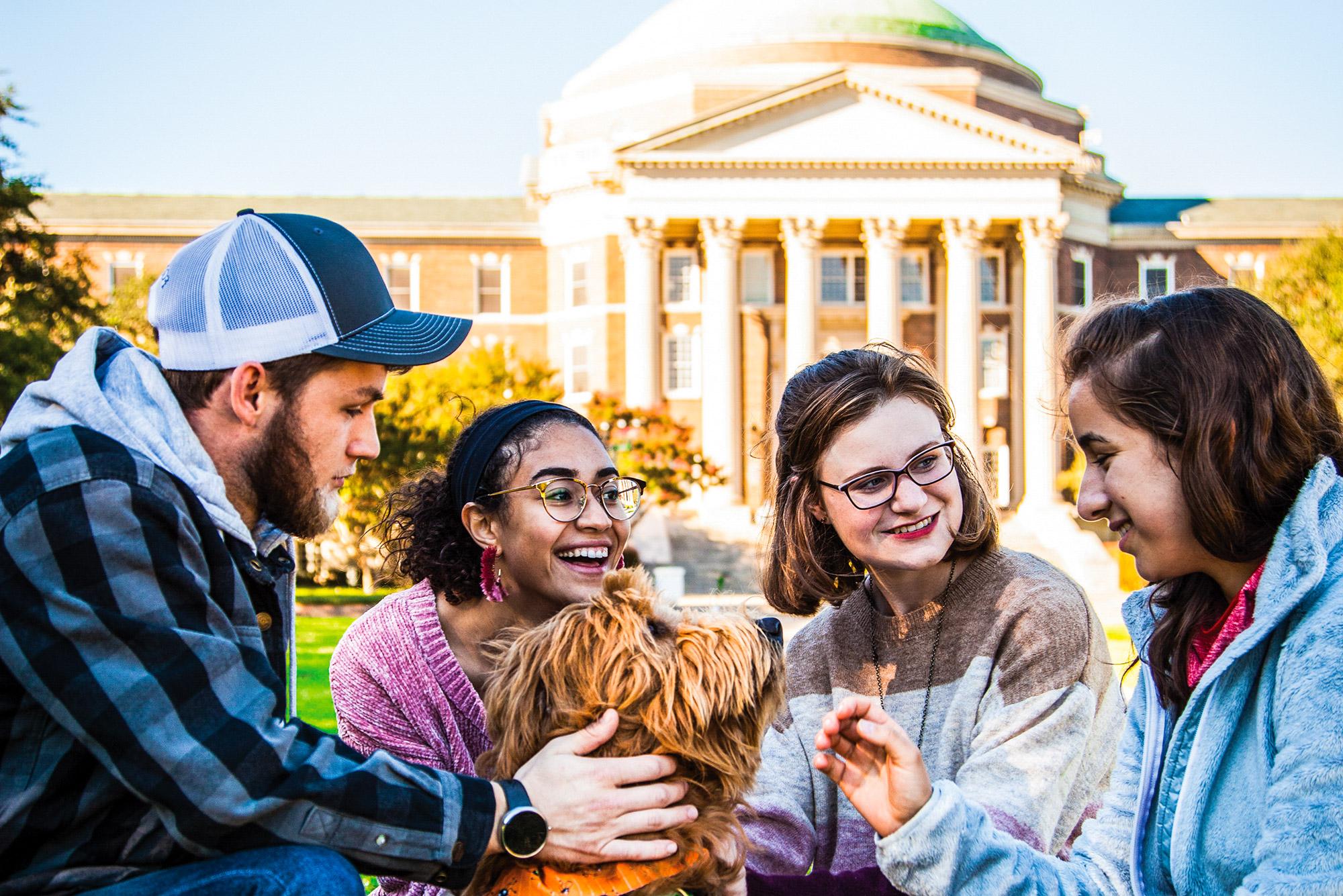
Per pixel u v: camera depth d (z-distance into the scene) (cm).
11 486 222
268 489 258
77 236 4578
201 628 225
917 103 4156
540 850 219
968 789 270
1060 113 5025
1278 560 211
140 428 237
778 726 316
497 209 4953
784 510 313
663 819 217
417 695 316
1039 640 281
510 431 323
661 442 3186
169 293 257
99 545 217
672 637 217
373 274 269
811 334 4159
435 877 228
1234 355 215
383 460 2823
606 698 214
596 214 4509
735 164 4153
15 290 2472
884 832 231
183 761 212
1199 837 221
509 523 318
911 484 279
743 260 4456
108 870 221
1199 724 226
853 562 319
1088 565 3722
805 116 4181
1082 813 289
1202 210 5031
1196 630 244
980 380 4438
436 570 331
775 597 326
